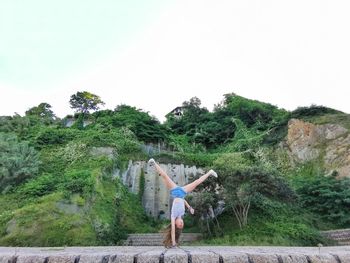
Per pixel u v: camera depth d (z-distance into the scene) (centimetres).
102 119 4916
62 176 3178
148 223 3450
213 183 2972
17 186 3062
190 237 2952
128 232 3084
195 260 684
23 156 3369
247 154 4725
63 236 2331
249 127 5725
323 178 3588
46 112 5797
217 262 684
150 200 3831
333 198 3238
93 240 2408
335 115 4838
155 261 684
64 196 2666
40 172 3375
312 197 3347
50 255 721
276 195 2855
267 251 809
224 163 3052
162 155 4216
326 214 3238
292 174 4516
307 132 4819
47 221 2403
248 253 715
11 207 2698
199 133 5594
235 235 2802
